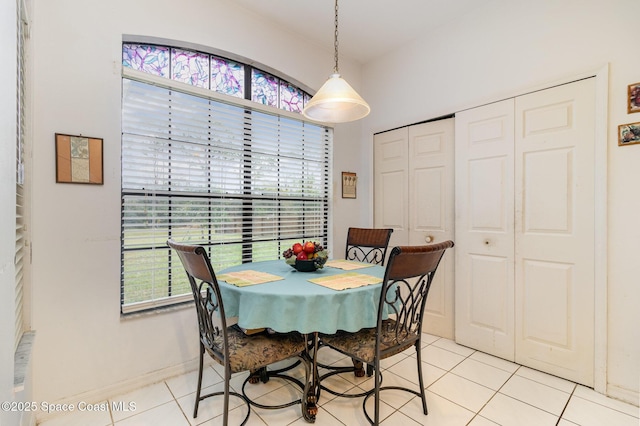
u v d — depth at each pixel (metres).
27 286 1.56
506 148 2.26
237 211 2.46
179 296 2.12
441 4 2.36
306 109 1.88
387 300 1.59
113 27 1.83
